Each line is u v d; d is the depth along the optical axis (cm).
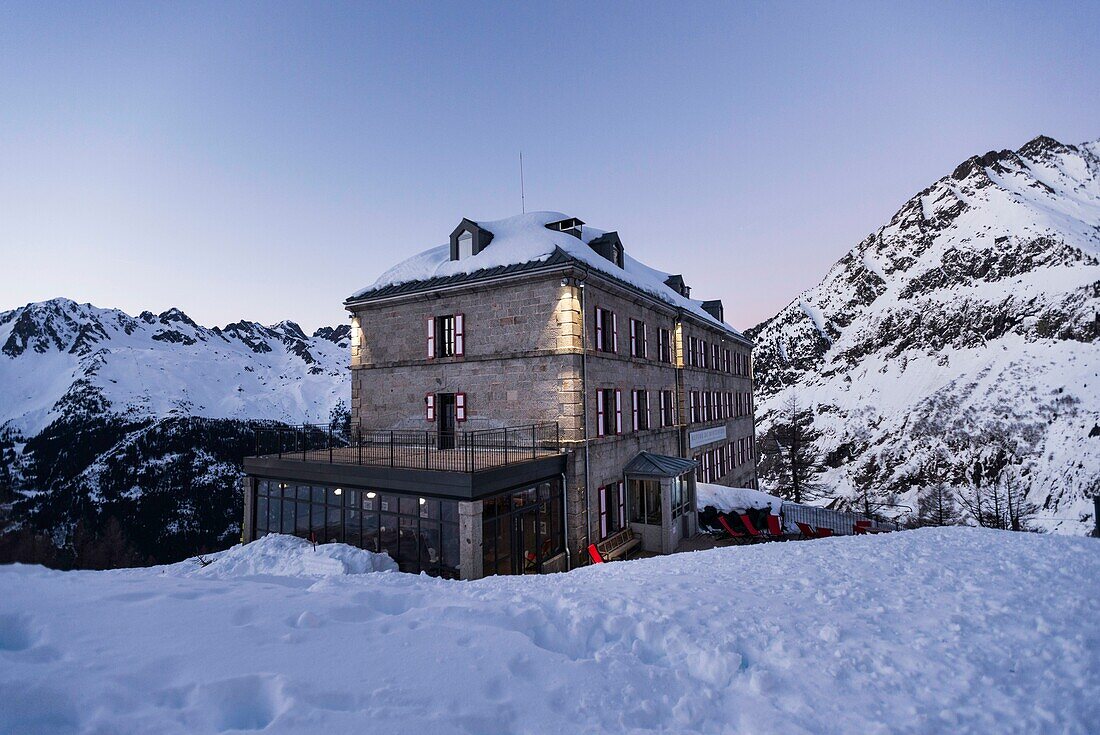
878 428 10175
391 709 402
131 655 448
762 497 3050
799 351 16162
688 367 2922
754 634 620
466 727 395
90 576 720
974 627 670
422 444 2155
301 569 1349
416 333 2219
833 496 8338
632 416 2278
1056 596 791
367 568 1369
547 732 407
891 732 443
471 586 850
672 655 571
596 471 1956
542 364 1916
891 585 851
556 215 2633
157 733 355
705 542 2214
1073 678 548
